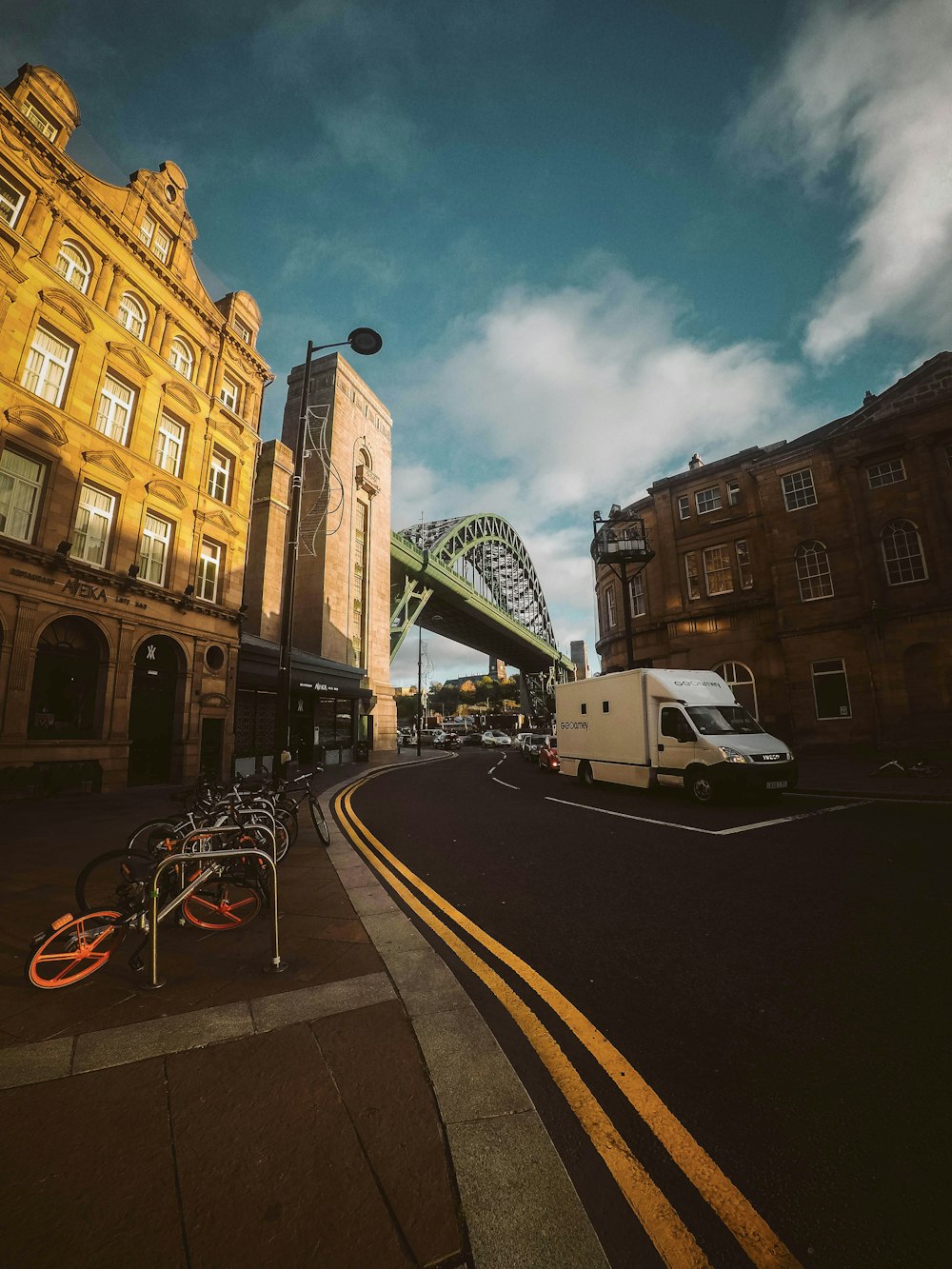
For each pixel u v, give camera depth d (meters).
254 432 20.89
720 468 23.64
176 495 16.88
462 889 5.66
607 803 11.20
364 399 41.34
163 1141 2.10
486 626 76.44
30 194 13.25
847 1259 1.66
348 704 32.12
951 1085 2.46
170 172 17.61
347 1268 1.60
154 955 3.47
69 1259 1.62
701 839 7.53
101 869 6.16
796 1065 2.65
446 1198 1.86
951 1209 1.83
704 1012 3.16
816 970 3.61
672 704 11.53
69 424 13.71
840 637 18.92
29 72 13.45
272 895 3.73
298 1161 2.01
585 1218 1.77
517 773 21.17
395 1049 2.72
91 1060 2.61
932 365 18.23
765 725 21.08
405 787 16.33
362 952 3.94
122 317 15.83
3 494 12.47
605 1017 3.12
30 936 4.22
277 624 29.22
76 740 13.46
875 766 15.28
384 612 41.88
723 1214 1.83
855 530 18.84
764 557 21.95
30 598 12.54
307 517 35.09
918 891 5.01
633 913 4.79
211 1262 1.61
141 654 15.69
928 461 17.78
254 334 21.62
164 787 15.09
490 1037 2.81
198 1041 2.79
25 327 12.84
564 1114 2.33
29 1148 2.05
